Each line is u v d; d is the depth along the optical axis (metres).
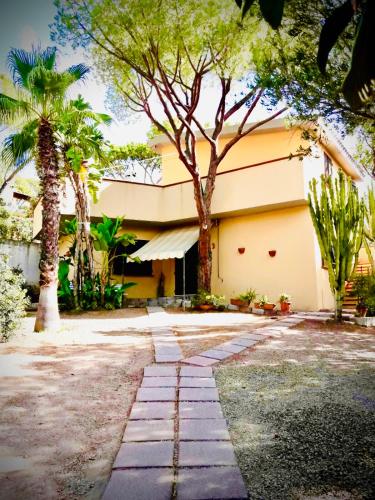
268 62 6.31
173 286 18.31
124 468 2.89
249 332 9.00
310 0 4.66
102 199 16.12
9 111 9.02
